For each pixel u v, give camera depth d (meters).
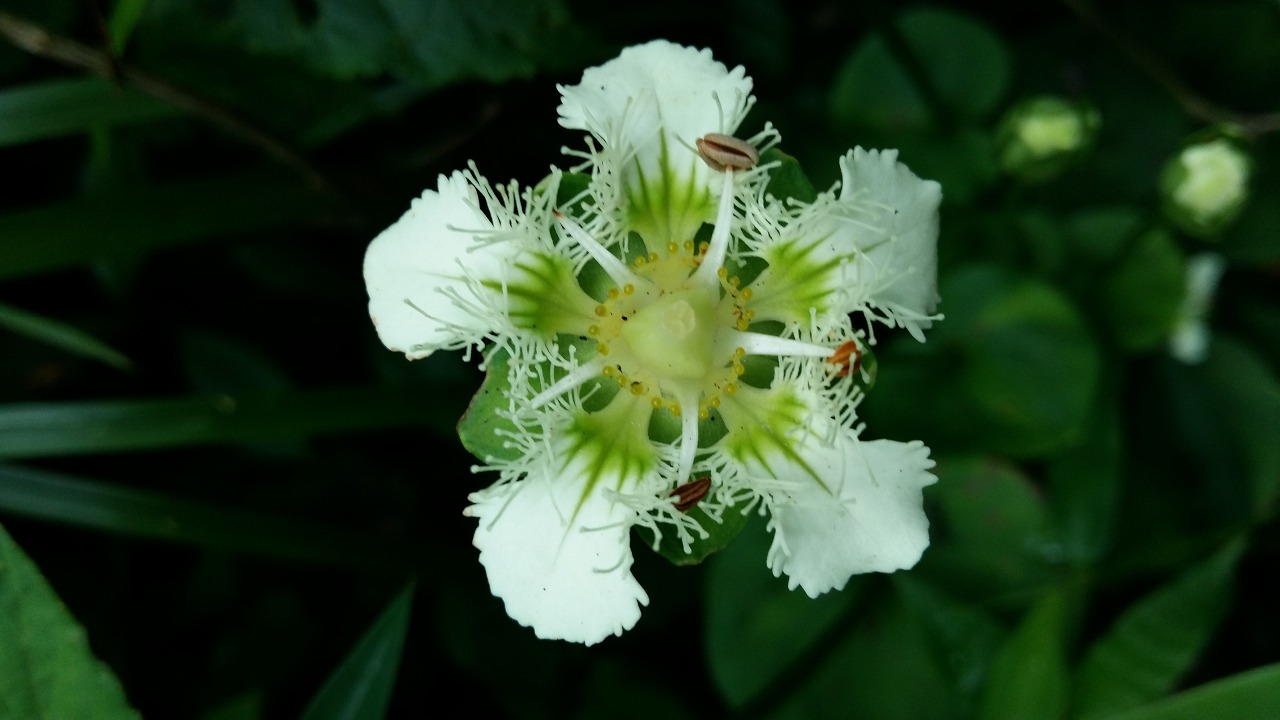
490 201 0.07
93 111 0.09
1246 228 0.11
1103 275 0.11
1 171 0.10
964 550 0.10
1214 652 0.11
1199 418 0.11
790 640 0.10
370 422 0.09
